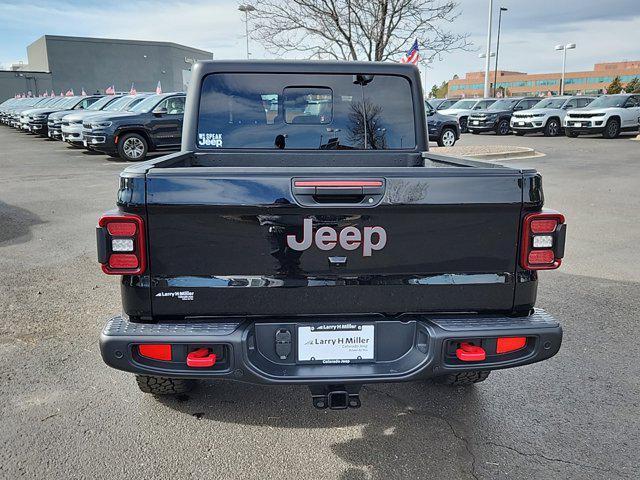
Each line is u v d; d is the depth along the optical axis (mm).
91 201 9969
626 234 7570
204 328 2514
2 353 4020
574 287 5480
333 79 3863
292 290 2562
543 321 2676
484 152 15984
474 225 2578
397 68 3908
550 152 17703
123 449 2908
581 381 3654
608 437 3029
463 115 27312
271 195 2451
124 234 2463
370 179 2465
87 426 3115
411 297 2625
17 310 4832
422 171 2496
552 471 2742
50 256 6527
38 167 14742
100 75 65062
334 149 3947
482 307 2678
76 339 4270
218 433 3066
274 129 3881
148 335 2467
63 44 62000
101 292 5305
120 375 3721
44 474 2699
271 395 3488
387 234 2539
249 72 3793
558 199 9977
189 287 2533
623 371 3781
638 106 23609
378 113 3957
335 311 2609
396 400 3434
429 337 2555
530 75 95125
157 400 3406
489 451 2908
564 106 25078
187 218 2469
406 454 2883
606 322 4609
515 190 2557
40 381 3619
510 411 3299
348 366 2623
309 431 3094
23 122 26031
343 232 2518
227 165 3877
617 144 20359
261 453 2889
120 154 15711
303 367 2611
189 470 2746
